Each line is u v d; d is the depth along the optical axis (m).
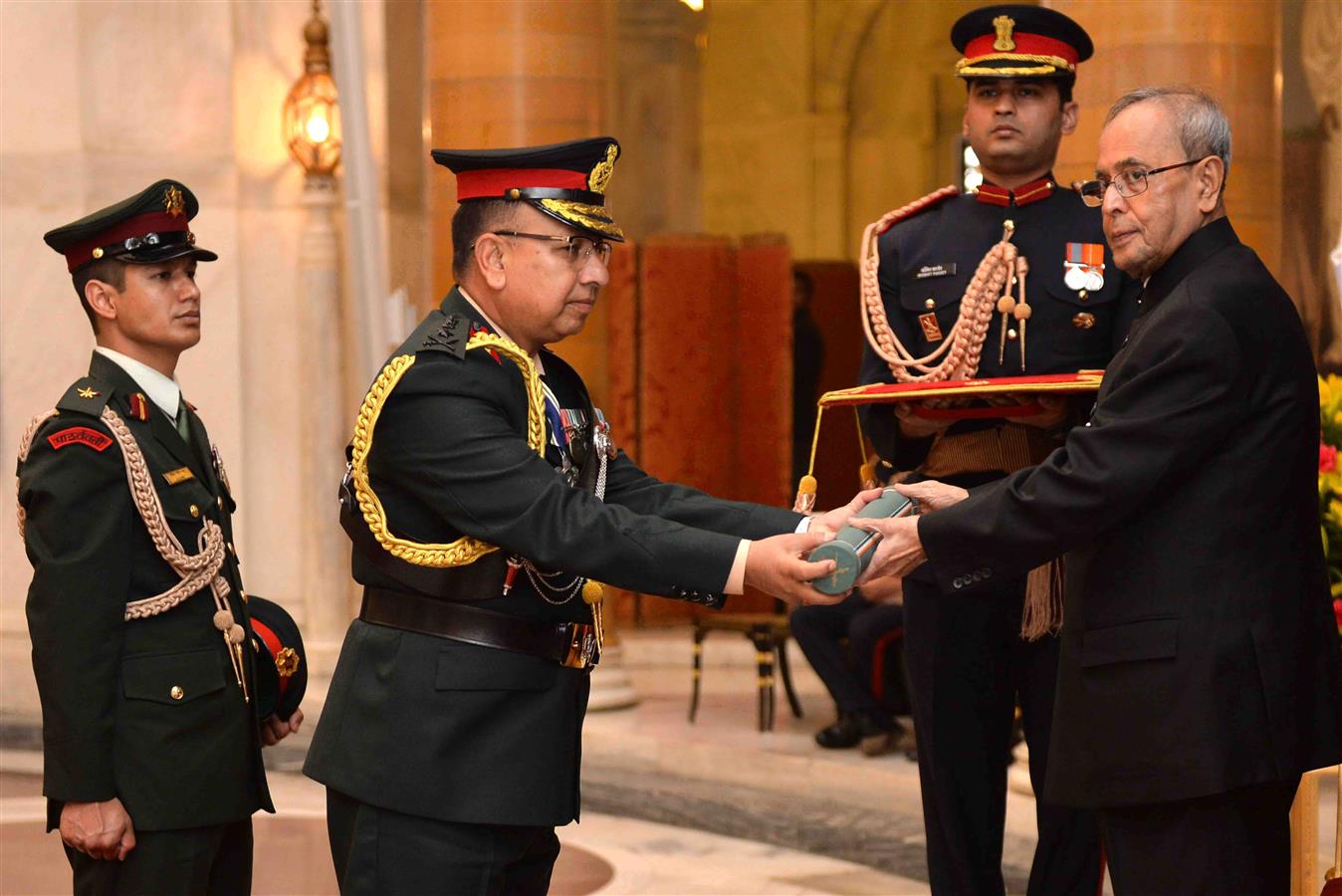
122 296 3.33
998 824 4.04
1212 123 3.00
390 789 2.78
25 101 8.38
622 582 2.78
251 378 8.68
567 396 3.10
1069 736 3.02
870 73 13.29
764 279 10.70
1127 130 3.02
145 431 3.28
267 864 5.85
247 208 8.66
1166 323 2.91
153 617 3.23
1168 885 2.90
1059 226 4.03
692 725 7.68
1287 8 7.21
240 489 8.65
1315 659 2.95
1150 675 2.87
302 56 8.62
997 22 4.02
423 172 7.90
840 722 7.07
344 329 8.52
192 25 8.52
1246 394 2.88
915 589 3.99
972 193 4.19
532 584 2.86
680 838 6.42
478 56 7.79
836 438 10.85
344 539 8.55
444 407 2.79
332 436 8.52
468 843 2.80
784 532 3.07
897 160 13.31
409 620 2.86
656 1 12.18
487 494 2.76
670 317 10.66
